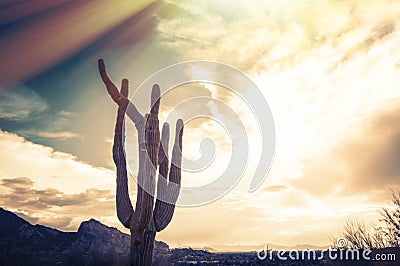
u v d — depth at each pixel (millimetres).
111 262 12562
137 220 7324
